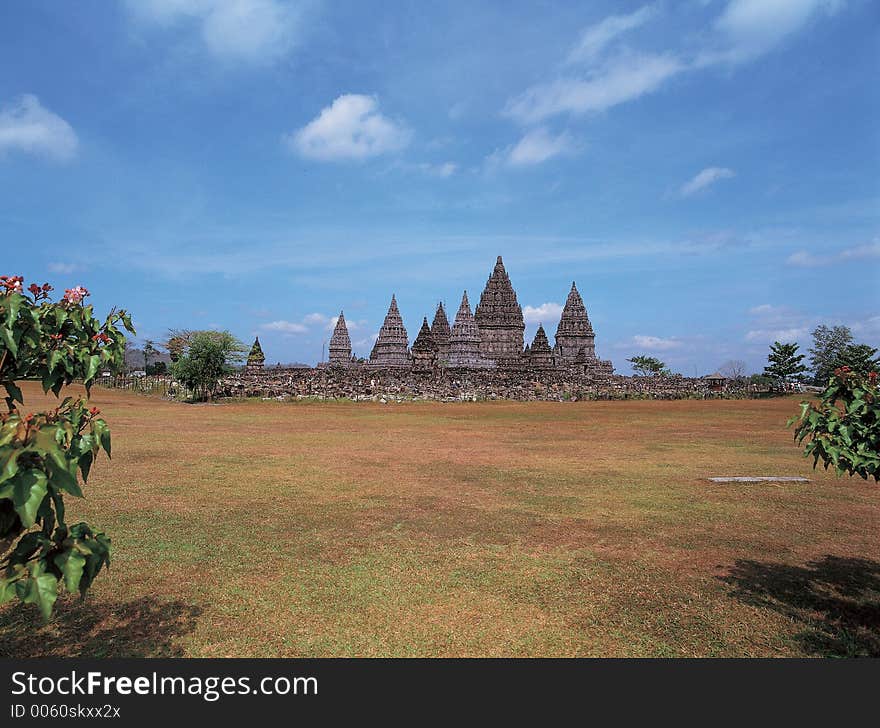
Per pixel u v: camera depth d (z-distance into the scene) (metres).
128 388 66.06
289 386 60.59
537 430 33.00
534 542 11.18
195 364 55.38
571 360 92.69
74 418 5.29
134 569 9.38
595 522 12.66
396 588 8.78
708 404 58.06
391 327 85.06
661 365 112.81
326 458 21.23
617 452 23.69
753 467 19.97
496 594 8.62
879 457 7.16
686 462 21.03
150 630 7.31
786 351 77.25
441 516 13.04
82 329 5.59
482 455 22.56
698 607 8.22
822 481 17.31
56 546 4.69
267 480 16.83
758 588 8.93
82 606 7.96
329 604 8.16
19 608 7.79
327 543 10.93
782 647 7.11
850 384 7.54
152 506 13.48
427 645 7.09
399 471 18.70
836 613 8.05
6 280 5.18
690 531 12.02
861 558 10.42
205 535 11.30
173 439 25.98
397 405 55.69
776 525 12.51
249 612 7.86
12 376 5.42
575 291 99.19
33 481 4.08
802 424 7.86
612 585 9.02
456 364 79.38
